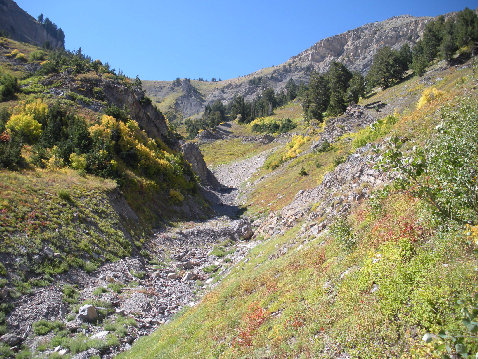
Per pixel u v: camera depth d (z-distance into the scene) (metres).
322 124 74.75
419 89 59.03
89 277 19.59
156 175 42.16
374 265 9.10
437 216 7.19
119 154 37.81
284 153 71.56
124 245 24.86
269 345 8.97
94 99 47.50
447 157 6.16
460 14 76.19
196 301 19.27
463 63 62.25
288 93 182.00
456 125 6.68
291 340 8.70
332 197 19.80
